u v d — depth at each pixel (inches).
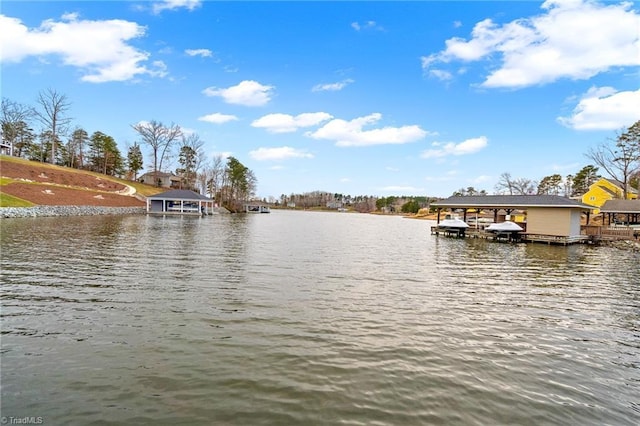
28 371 233.8
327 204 7209.6
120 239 946.1
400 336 316.8
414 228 2080.5
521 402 215.8
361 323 347.3
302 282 517.7
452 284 538.0
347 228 1945.1
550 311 406.9
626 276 619.8
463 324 355.3
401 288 502.3
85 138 3417.8
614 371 263.1
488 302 438.6
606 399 223.6
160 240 965.2
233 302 403.2
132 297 410.6
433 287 514.6
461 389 228.4
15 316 336.8
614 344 314.5
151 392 213.0
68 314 346.6
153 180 3513.8
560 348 302.8
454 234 1441.9
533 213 1227.9
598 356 288.8
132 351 268.7
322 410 199.5
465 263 746.2
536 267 705.6
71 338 289.7
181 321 336.5
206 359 258.8
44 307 365.1
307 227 1886.1
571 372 259.1
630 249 1027.3
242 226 1706.4
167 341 289.1
